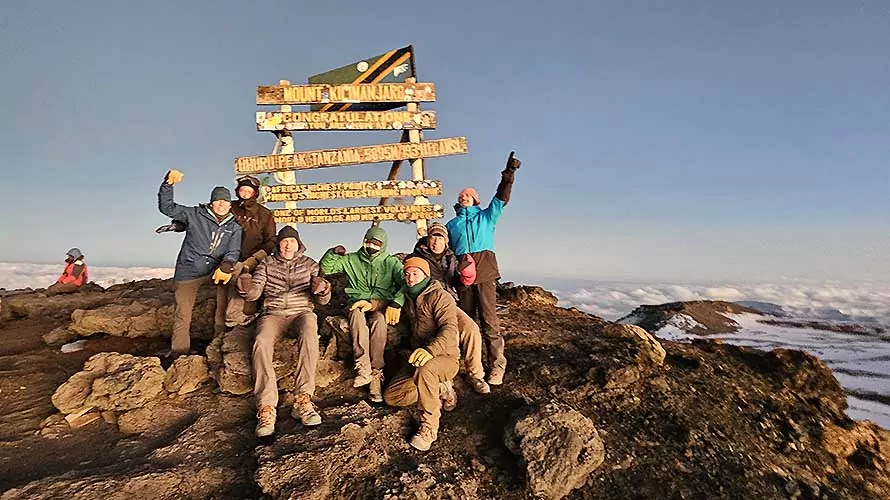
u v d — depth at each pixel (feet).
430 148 30.94
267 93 29.89
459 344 18.02
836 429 20.72
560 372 19.92
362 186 30.60
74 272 37.37
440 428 16.24
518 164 19.66
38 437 15.65
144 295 30.68
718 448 16.70
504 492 13.98
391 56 31.45
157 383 17.51
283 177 30.14
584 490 14.38
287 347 18.51
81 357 21.91
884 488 18.66
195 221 19.81
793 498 15.35
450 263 19.89
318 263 19.80
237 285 17.85
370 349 18.07
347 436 14.69
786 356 25.64
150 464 13.82
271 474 12.92
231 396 17.35
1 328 27.02
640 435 16.76
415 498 12.85
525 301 32.09
